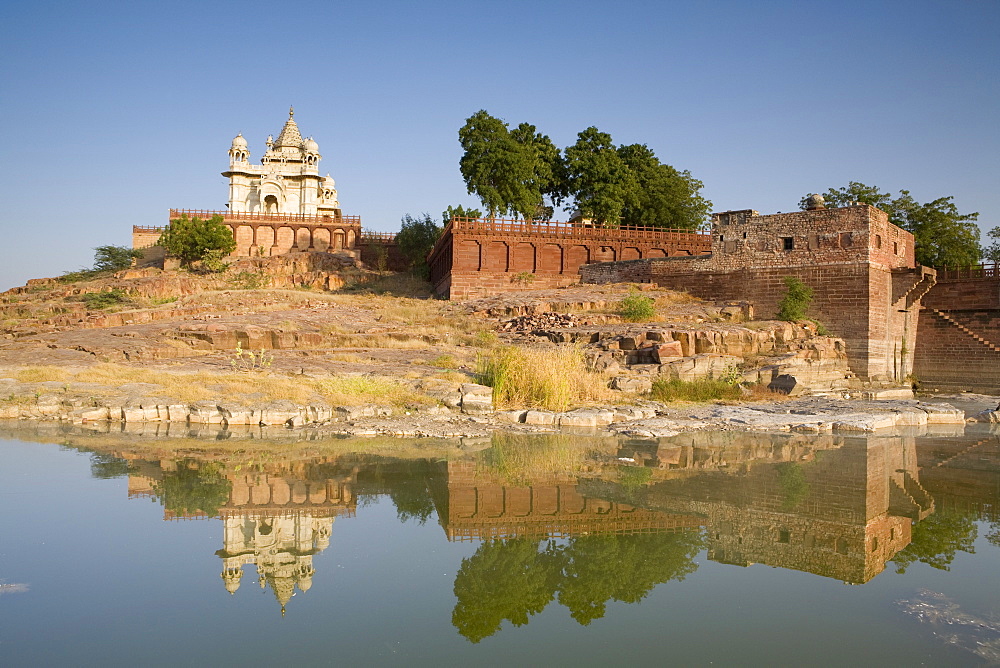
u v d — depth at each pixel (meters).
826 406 24.38
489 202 52.69
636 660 6.12
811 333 34.03
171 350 29.14
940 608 7.32
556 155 60.88
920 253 44.44
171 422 19.45
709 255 40.78
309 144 78.44
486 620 7.09
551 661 6.04
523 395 22.23
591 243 49.28
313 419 19.31
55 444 16.00
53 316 43.50
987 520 10.59
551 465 14.42
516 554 9.05
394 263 66.94
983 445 17.62
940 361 37.12
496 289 47.53
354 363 27.53
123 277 59.72
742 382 27.31
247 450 15.62
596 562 8.79
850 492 12.31
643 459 15.20
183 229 59.00
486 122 54.34
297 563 8.59
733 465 14.63
